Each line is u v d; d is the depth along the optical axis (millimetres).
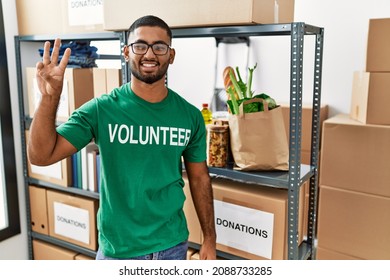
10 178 2395
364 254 2250
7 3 2305
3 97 2312
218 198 1733
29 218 2494
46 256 2449
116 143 1319
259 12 1488
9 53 2336
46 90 1171
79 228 2252
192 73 3729
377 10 2676
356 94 2303
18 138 2430
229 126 1677
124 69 1834
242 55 3381
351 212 2258
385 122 2086
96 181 2182
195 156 1498
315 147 1839
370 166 2154
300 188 1676
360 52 2779
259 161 1604
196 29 1622
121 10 1751
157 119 1349
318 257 2418
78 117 1305
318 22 2889
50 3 2201
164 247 1394
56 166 2295
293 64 1434
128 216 1356
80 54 2221
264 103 1573
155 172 1355
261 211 1620
